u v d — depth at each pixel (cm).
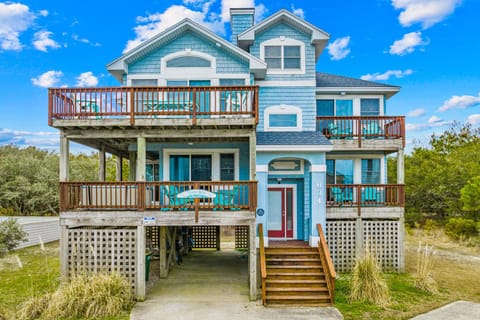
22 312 866
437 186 2578
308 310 949
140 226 1055
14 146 4338
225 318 891
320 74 1747
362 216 1333
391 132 1429
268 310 951
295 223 1368
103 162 1329
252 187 1058
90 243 1055
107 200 1087
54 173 3225
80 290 918
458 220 2056
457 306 973
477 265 1462
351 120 1474
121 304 934
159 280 1255
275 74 1427
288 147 1217
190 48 1329
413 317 897
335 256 1329
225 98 1082
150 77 1324
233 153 1359
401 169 1375
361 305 983
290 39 1433
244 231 1862
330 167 1559
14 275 1267
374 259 1103
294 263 1139
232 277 1298
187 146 1360
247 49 1502
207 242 1881
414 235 2238
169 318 889
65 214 1062
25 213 3117
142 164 1102
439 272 1344
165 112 1055
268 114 1421
